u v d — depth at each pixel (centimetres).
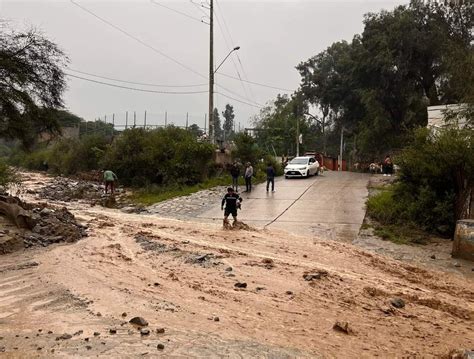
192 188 2958
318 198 2309
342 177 3466
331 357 570
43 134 2025
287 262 1101
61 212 1645
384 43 4094
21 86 1769
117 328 642
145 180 3447
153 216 1931
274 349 584
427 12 4188
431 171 1596
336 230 1559
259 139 6594
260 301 797
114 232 1493
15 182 2144
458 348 621
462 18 4091
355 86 4966
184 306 759
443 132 1653
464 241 1229
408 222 1603
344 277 982
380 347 614
